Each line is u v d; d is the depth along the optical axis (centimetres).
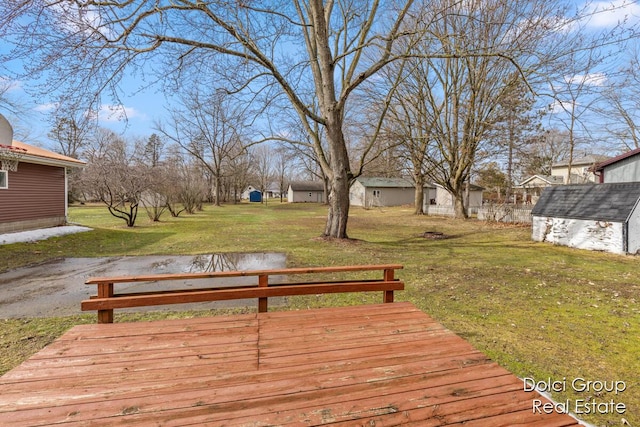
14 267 679
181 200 2306
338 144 987
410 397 176
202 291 292
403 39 1360
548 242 1034
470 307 438
